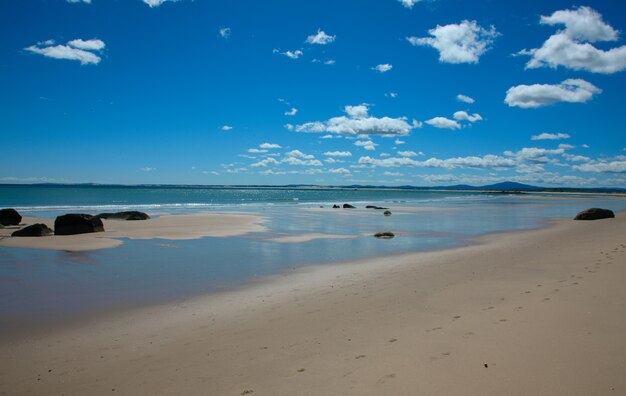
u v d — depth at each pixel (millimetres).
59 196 87938
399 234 24703
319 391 5070
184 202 72750
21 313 9367
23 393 5637
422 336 6703
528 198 103812
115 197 89000
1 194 95438
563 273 11328
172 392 5414
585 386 4660
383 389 4969
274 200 87812
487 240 21547
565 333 6301
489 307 8164
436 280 11492
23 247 18703
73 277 13031
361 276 12766
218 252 17953
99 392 5562
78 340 7699
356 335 7086
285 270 14086
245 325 8242
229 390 5332
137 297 10672
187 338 7633
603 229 24719
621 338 5957
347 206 53875
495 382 4906
